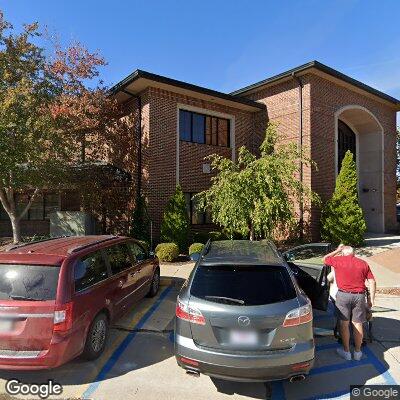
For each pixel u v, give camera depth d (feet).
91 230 51.52
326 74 52.03
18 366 13.61
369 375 15.06
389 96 64.69
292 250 24.94
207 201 40.78
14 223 43.16
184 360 13.17
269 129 42.09
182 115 51.52
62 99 41.75
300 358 12.57
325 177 53.06
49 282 14.46
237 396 13.44
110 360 16.46
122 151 51.37
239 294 13.24
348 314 16.57
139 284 23.02
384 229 66.54
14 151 34.81
